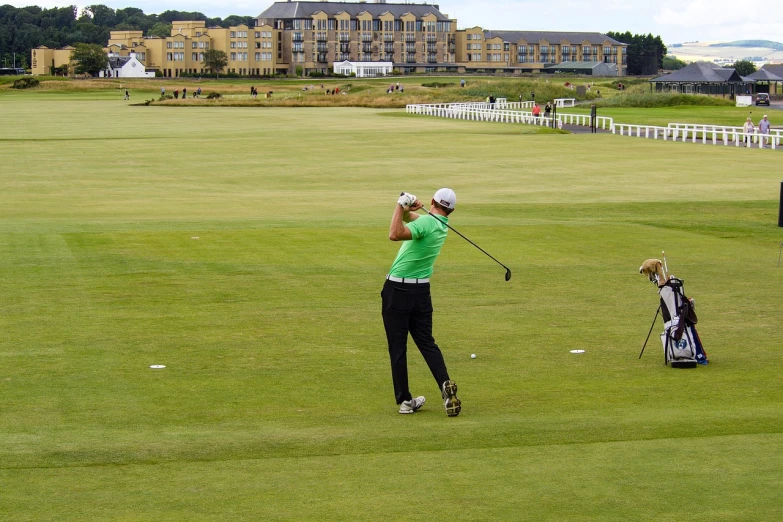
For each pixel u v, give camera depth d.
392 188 36.09
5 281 15.60
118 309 13.60
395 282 8.84
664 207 27.80
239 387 9.71
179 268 16.89
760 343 11.74
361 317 13.20
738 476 6.89
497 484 6.77
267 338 11.95
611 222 23.83
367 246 19.38
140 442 7.81
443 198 8.93
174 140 61.75
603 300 14.39
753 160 45.94
